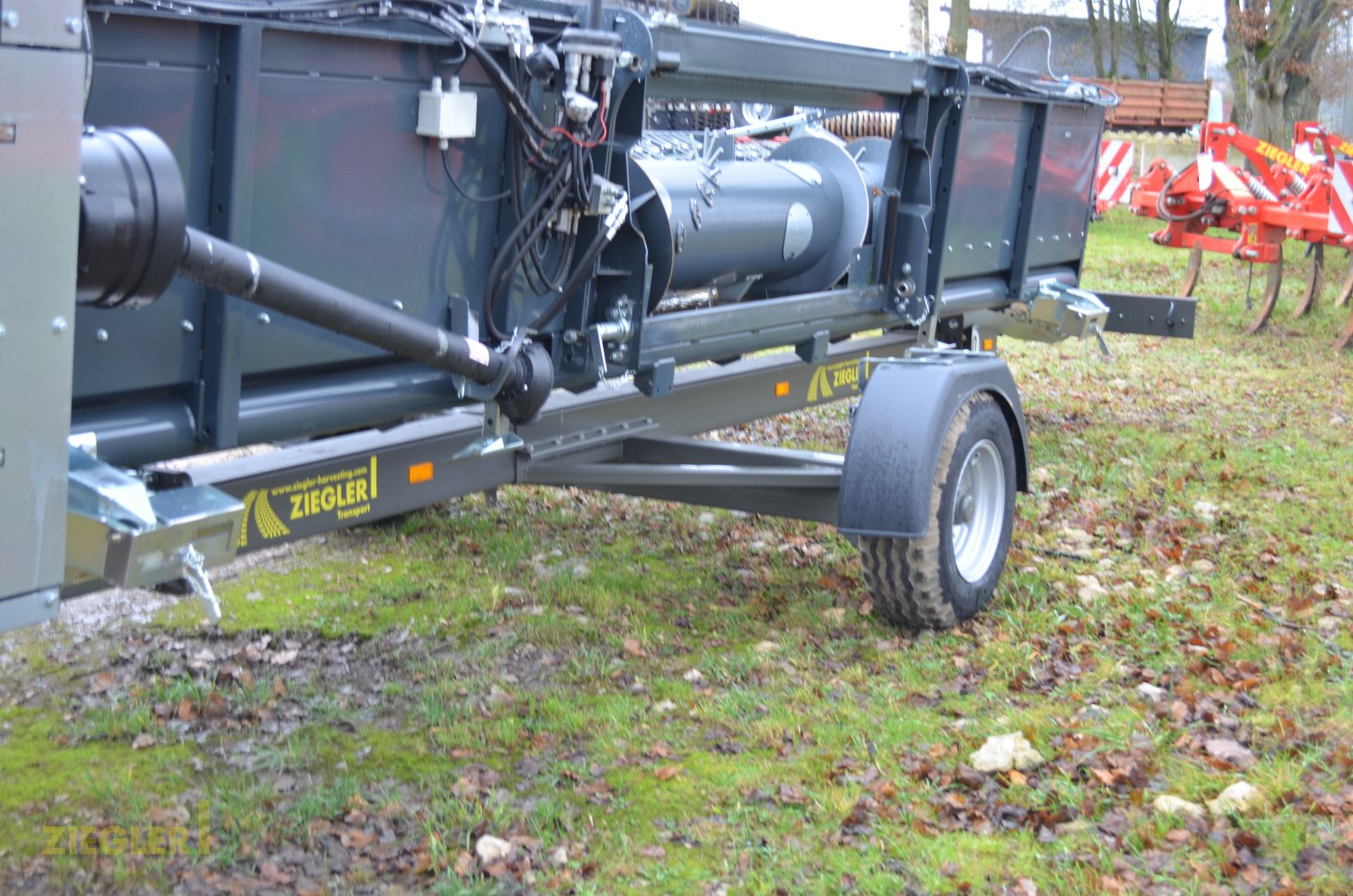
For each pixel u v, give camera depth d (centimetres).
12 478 203
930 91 468
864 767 339
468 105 295
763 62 378
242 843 303
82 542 225
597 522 568
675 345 375
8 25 185
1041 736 353
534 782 336
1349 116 3700
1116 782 327
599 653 421
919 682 395
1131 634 428
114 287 214
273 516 309
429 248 304
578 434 417
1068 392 858
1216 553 522
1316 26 2138
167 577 240
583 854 300
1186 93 2378
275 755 345
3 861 293
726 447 463
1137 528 553
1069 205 634
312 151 270
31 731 356
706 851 302
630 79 332
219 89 251
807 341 454
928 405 408
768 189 453
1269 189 1113
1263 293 1262
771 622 453
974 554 449
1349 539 544
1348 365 965
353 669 406
